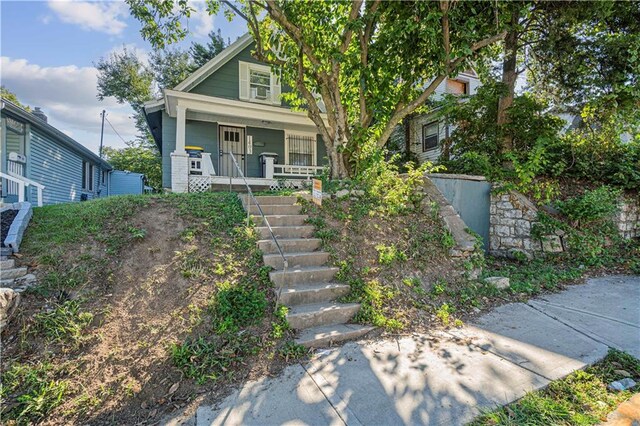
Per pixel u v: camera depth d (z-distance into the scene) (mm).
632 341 3133
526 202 6738
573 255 6078
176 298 3443
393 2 6832
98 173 15523
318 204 5277
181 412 2318
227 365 2770
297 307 3613
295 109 9250
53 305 3158
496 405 2236
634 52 6801
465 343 3186
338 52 6707
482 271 5109
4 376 2506
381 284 4148
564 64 8016
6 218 4578
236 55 11289
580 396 2311
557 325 3545
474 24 6555
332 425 2105
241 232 4676
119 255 3941
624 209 6848
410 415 2172
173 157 8734
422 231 5340
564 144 7902
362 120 7496
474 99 9453
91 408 2391
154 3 6688
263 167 11438
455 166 9047
